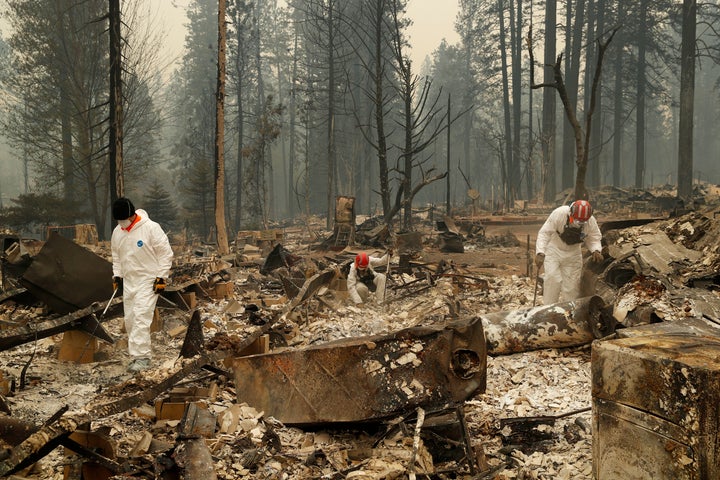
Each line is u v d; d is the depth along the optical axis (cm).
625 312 648
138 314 668
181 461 352
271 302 1050
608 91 5919
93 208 3497
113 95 2050
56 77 3503
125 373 642
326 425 442
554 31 4966
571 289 833
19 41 3534
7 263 990
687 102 3919
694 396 295
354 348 434
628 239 996
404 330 427
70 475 357
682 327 458
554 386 555
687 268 826
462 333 420
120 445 419
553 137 4422
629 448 332
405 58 2791
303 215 5291
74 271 716
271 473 384
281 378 466
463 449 414
